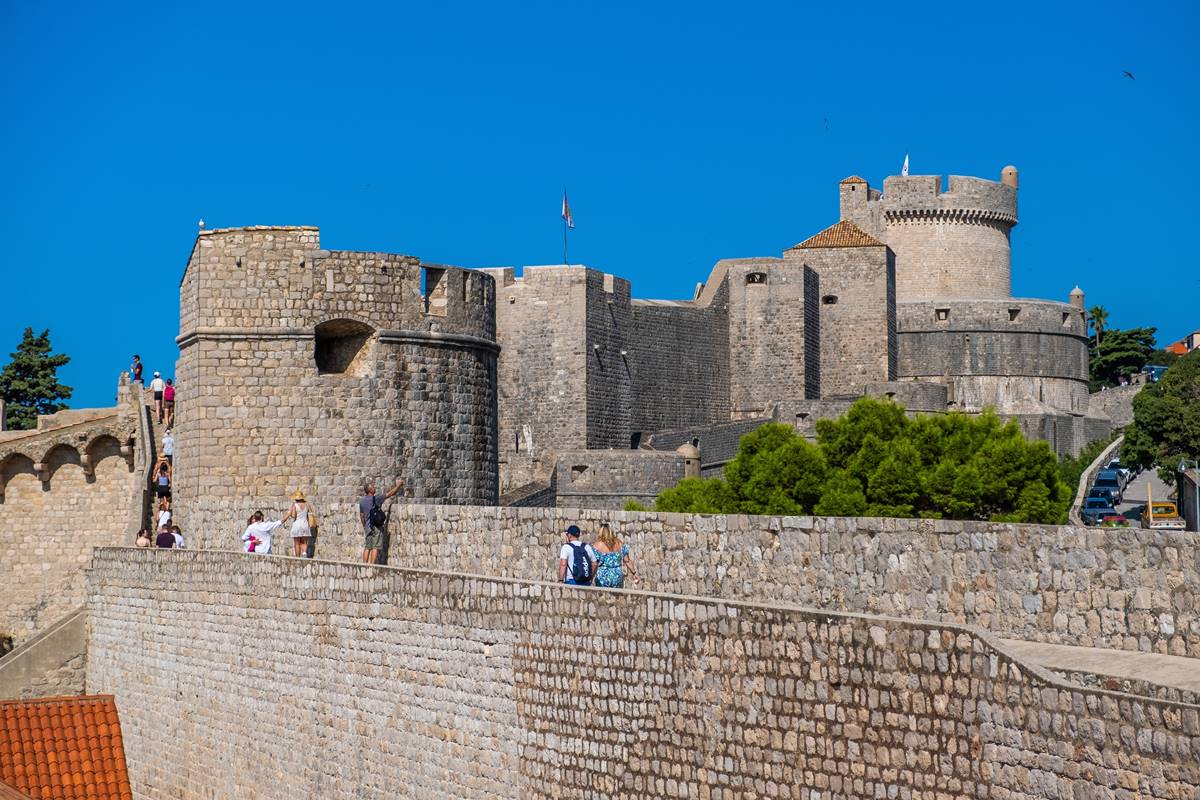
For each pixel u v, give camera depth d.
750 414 140.25
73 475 67.25
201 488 50.28
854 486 78.19
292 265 50.47
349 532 44.25
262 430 50.25
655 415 133.38
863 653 23.95
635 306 132.00
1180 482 77.69
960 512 75.75
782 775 25.19
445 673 33.19
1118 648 24.95
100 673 49.41
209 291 50.34
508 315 126.94
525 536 37.06
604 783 28.78
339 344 52.16
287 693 39.16
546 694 30.23
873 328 147.88
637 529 33.25
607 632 28.77
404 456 51.44
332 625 37.31
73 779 46.12
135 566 47.31
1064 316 168.50
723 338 140.62
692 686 26.86
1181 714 19.91
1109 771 20.66
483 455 53.72
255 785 40.47
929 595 27.53
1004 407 160.00
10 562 67.00
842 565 29.02
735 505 80.81
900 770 23.36
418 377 51.78
